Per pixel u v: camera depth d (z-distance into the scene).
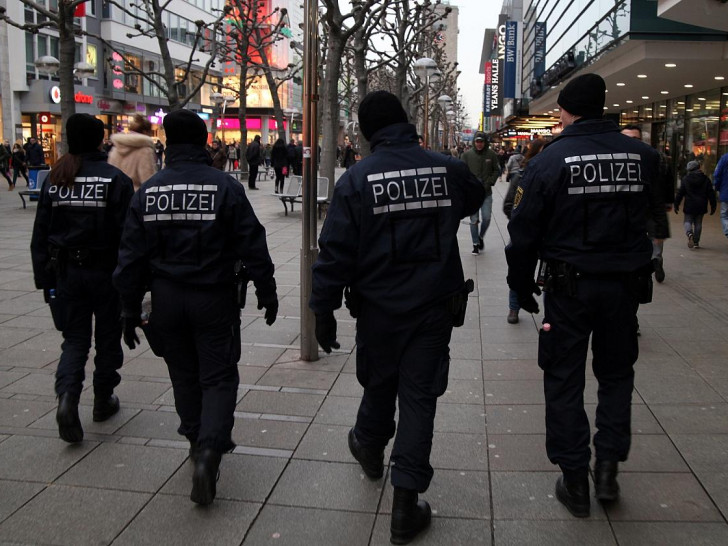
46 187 4.02
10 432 4.16
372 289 3.13
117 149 6.06
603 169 3.15
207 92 53.19
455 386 4.99
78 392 3.92
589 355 5.57
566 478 3.29
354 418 4.39
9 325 6.50
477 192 3.29
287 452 3.92
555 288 3.25
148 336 3.58
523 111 51.56
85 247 3.99
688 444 3.97
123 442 4.04
